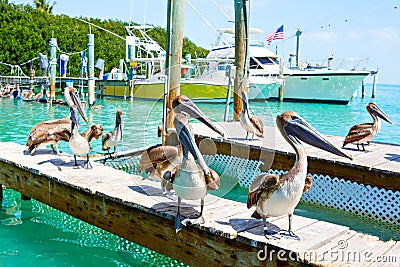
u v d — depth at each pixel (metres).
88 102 21.95
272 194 3.65
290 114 3.78
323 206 7.49
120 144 7.39
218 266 3.94
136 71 26.28
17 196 7.01
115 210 4.84
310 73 26.20
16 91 24.09
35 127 6.74
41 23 37.06
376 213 6.85
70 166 6.18
